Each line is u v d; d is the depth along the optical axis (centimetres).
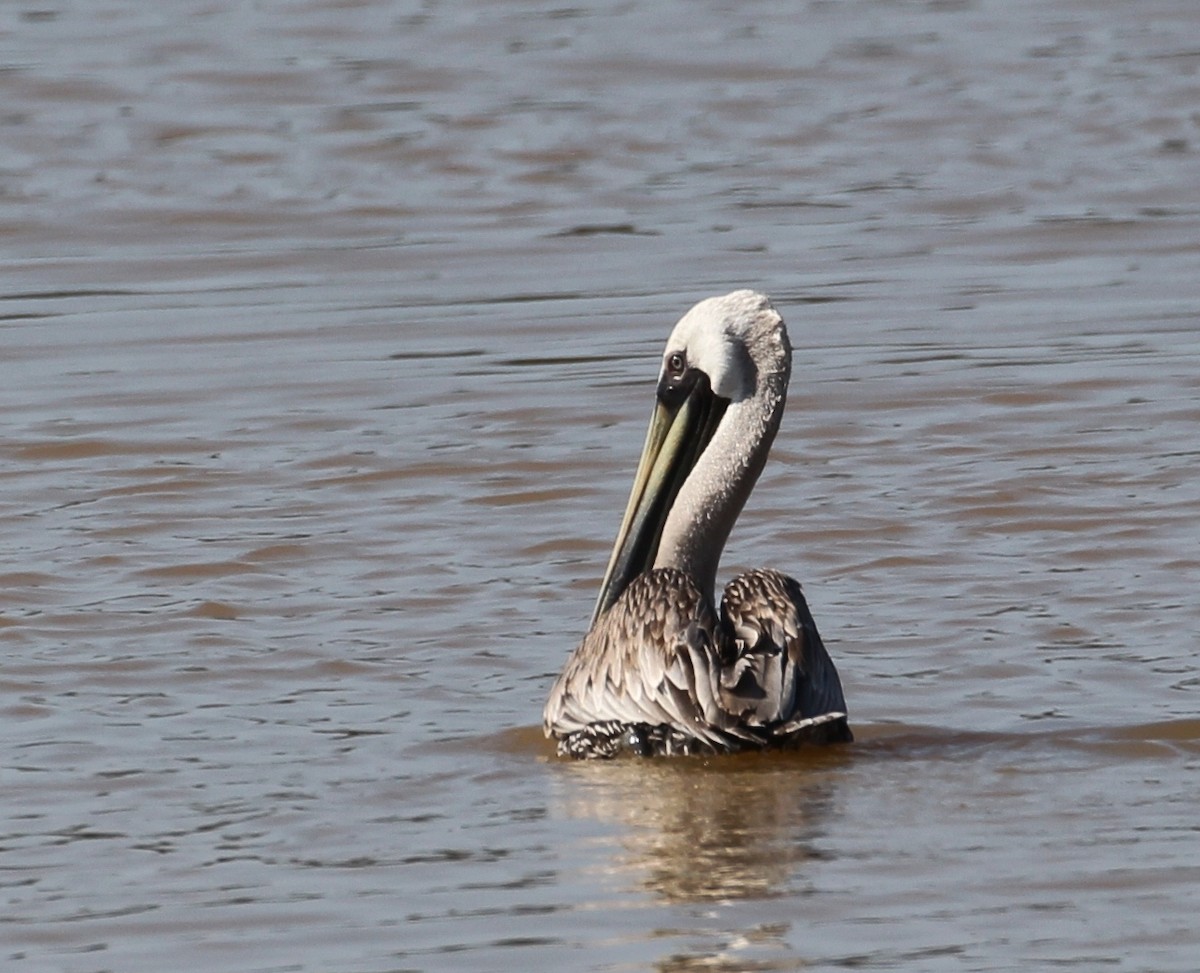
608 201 2581
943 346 1970
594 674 1094
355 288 2231
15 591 1386
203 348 2014
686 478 1205
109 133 2875
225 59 3216
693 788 1032
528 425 1755
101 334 2070
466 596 1377
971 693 1188
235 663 1254
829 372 1894
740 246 2367
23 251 2403
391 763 1089
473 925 871
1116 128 2881
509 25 3447
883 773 1051
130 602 1365
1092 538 1466
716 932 856
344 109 2977
